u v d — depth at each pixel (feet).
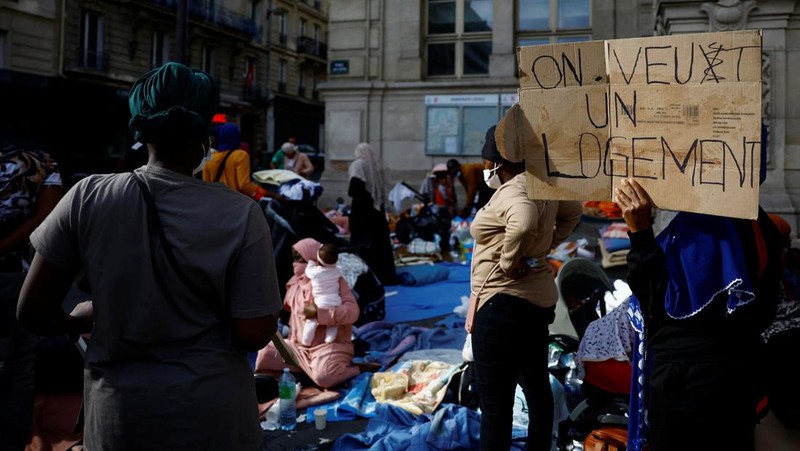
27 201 9.02
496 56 47.09
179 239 5.08
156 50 112.47
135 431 4.97
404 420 12.21
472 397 12.51
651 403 6.45
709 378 6.01
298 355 14.38
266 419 12.50
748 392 6.13
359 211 24.63
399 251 32.89
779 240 6.48
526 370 9.28
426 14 49.62
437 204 37.73
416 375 14.40
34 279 5.14
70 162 38.34
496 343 8.84
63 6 90.58
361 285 19.76
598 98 6.37
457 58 49.03
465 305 21.25
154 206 5.13
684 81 5.96
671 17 26.84
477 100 47.06
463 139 47.57
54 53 90.12
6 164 8.85
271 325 5.40
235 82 132.57
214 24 120.88
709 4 26.22
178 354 5.15
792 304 8.55
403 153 48.88
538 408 9.21
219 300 5.26
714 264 5.95
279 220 18.69
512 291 8.89
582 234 33.53
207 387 5.13
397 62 49.06
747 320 6.10
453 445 10.94
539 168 6.60
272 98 143.02
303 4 157.07
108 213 5.09
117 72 103.19
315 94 164.14
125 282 5.04
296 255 15.40
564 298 13.97
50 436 11.46
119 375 5.08
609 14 44.50
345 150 49.80
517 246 8.45
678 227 6.33
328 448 11.27
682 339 6.19
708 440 6.07
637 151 6.22
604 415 10.52
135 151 13.69
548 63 6.52
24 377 9.10
